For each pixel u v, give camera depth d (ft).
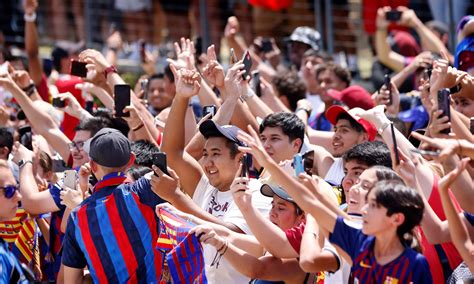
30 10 76.84
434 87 49.26
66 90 76.59
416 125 65.62
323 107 74.90
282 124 52.90
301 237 43.60
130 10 95.86
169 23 96.37
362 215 40.14
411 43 87.61
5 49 79.82
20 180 54.39
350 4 96.63
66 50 87.40
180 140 50.52
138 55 93.66
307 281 44.91
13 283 42.75
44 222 56.80
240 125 57.21
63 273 50.11
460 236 39.14
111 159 46.19
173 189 45.52
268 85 65.98
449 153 39.09
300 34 87.61
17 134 61.98
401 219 38.60
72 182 50.19
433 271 43.83
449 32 92.32
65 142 61.72
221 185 49.55
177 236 44.98
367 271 39.34
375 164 46.01
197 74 50.55
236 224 47.14
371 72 91.61
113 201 45.78
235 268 43.91
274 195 45.78
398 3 94.43
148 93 75.82
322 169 57.06
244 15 95.50
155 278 45.65
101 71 63.72
